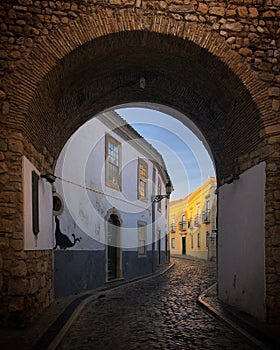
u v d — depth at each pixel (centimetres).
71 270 1037
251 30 675
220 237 930
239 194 788
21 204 604
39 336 551
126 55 739
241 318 689
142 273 1678
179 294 1073
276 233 636
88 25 639
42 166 771
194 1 668
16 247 595
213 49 665
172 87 889
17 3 634
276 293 630
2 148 607
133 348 527
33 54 627
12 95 616
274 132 652
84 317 747
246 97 676
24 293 596
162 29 654
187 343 551
